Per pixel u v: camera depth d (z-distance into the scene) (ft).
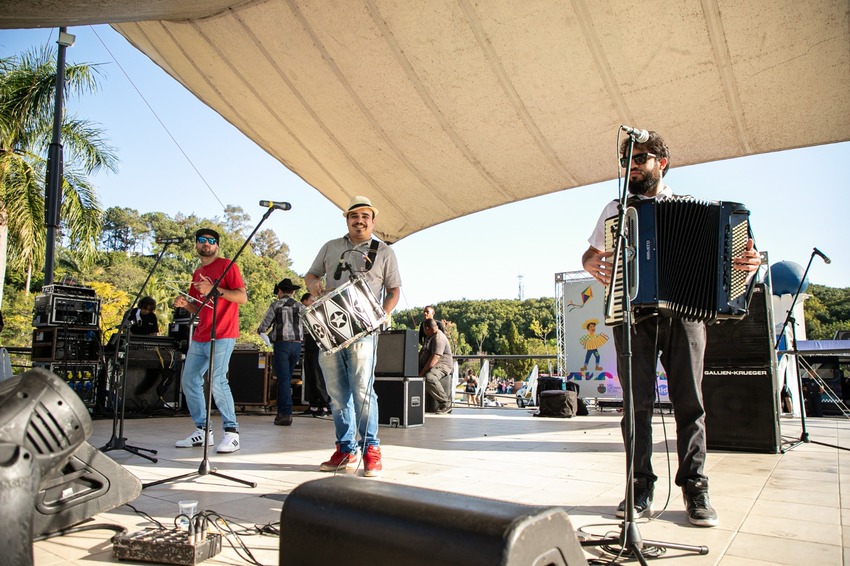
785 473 12.82
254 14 16.44
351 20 16.16
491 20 15.49
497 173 21.94
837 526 8.41
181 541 6.88
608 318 8.85
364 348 12.55
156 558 6.82
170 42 18.83
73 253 46.34
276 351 24.16
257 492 10.69
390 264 13.38
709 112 17.44
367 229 13.32
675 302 8.64
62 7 10.59
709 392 16.71
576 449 16.63
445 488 11.04
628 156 7.82
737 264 8.70
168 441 18.03
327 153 22.80
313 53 17.62
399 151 21.56
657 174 9.30
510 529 3.71
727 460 14.73
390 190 24.16
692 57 15.57
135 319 27.96
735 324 16.44
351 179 24.11
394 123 20.12
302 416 28.96
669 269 8.68
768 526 8.41
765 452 15.87
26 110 42.73
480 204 24.07
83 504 8.14
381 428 22.99
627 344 7.40
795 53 14.82
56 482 7.86
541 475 12.41
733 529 8.25
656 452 16.03
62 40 31.14
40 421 6.16
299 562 4.74
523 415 31.12
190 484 11.35
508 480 11.84
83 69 43.45
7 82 42.91
